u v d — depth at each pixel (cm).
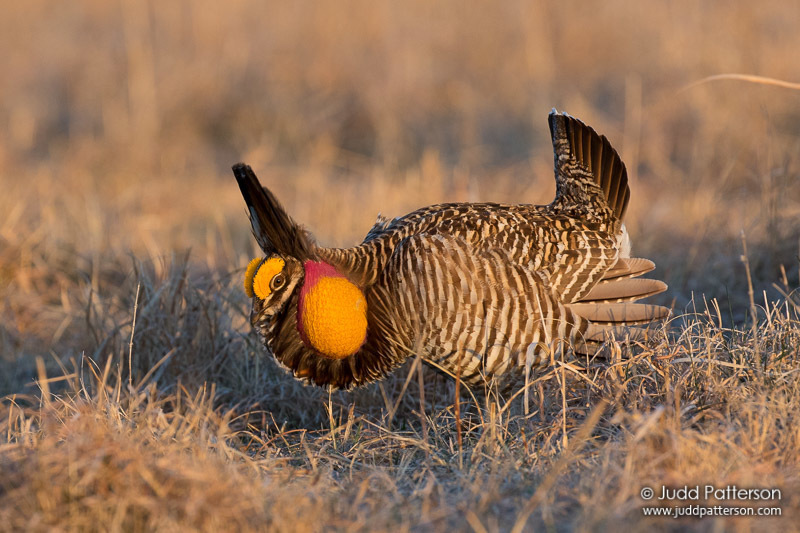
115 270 2234
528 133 3219
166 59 3722
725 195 2384
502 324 1376
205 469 1117
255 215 1451
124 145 3288
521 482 1158
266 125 3441
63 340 1970
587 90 3441
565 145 1516
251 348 1708
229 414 1538
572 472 1172
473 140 3209
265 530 1038
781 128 2598
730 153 2572
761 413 1190
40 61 4081
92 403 1385
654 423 1173
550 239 1414
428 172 2795
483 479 1177
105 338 1762
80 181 3020
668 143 2866
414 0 4178
